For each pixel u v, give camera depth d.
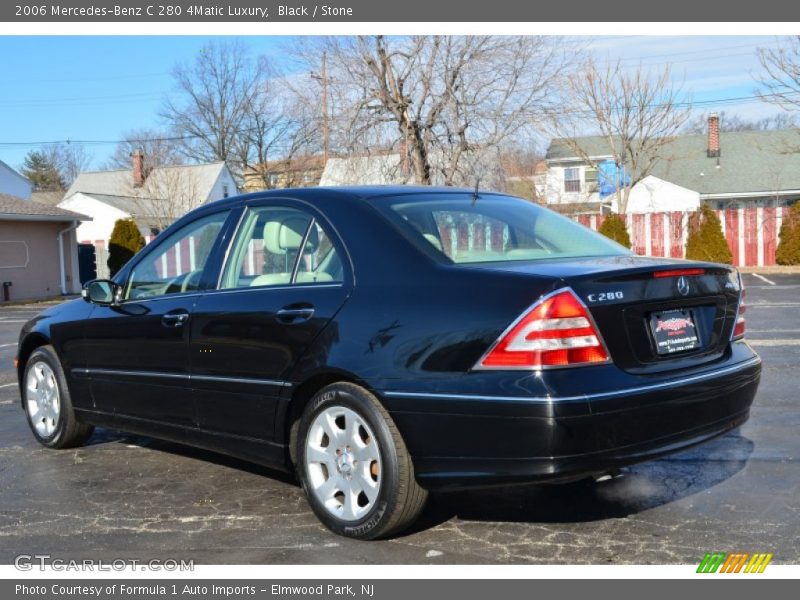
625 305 3.51
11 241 26.34
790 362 8.23
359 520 3.83
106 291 5.20
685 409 3.59
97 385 5.35
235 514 4.34
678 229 27.41
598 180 42.03
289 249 4.36
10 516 4.41
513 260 3.93
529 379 3.32
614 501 4.34
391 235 3.98
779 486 4.49
